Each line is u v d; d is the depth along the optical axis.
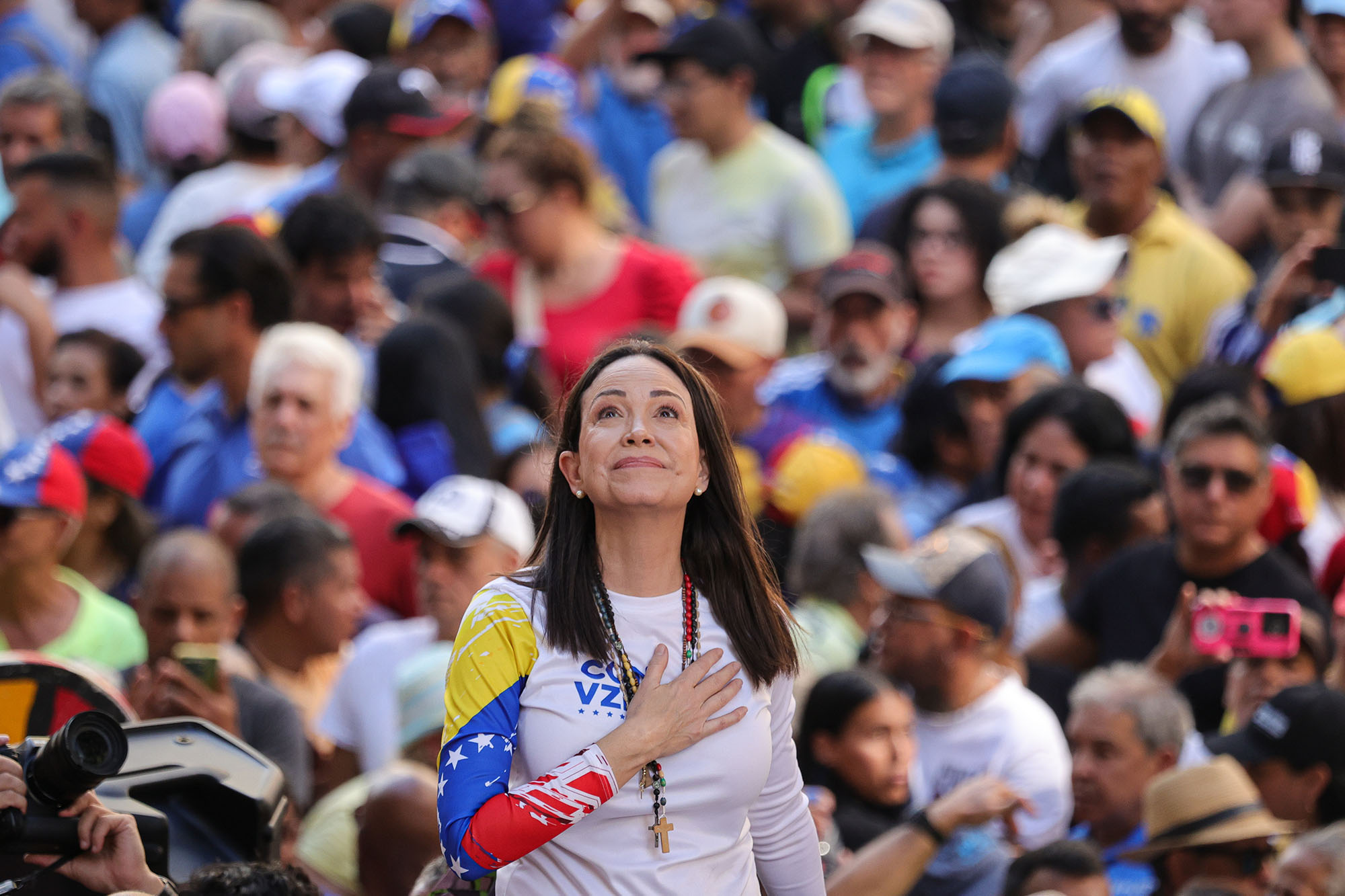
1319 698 17.03
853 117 35.72
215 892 10.59
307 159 32.78
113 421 22.39
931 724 18.16
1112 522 20.86
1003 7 38.59
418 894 12.11
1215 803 15.64
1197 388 23.77
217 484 23.84
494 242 29.62
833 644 19.30
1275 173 27.73
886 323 26.28
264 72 33.16
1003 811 15.25
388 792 15.38
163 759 11.64
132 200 36.00
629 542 10.42
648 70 35.31
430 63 34.72
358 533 22.00
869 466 25.19
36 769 9.89
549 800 9.68
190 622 18.14
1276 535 21.17
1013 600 19.12
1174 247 27.77
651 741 9.94
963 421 24.38
